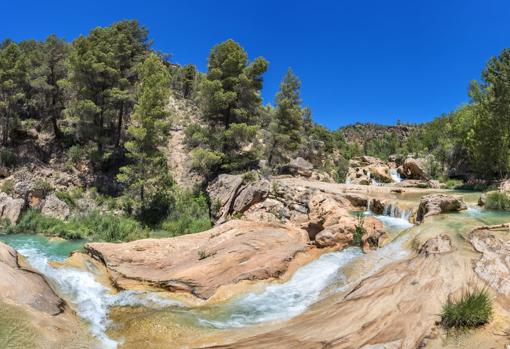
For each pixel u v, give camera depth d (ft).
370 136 543.39
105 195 104.53
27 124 125.08
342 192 101.50
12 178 99.04
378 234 56.49
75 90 112.98
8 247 40.52
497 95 113.19
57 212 90.43
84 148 117.70
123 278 45.11
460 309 25.36
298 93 151.33
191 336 30.45
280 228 62.80
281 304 38.01
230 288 41.86
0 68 113.91
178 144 137.80
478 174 137.69
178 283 43.16
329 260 50.75
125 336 30.89
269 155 145.48
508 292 28.89
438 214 64.54
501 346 22.44
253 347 26.81
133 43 157.28
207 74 115.44
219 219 88.48
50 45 122.31
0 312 27.09
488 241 40.47
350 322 28.60
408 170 174.70
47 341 26.14
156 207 98.07
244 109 113.91
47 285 36.01
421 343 24.20
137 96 115.75
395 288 32.65
